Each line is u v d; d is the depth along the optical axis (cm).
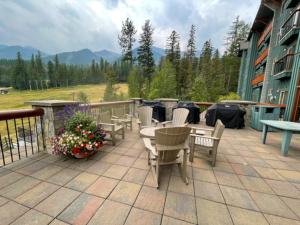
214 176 239
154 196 190
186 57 2416
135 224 151
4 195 187
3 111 244
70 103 327
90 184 212
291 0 687
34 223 150
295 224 154
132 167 259
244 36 2275
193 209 171
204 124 641
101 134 320
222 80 2175
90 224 150
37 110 292
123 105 659
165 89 1681
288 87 704
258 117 538
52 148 288
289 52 724
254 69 1529
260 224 153
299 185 219
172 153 221
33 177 226
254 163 286
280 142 414
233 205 178
